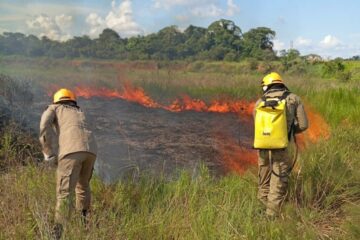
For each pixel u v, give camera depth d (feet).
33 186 15.66
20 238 12.41
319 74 76.33
